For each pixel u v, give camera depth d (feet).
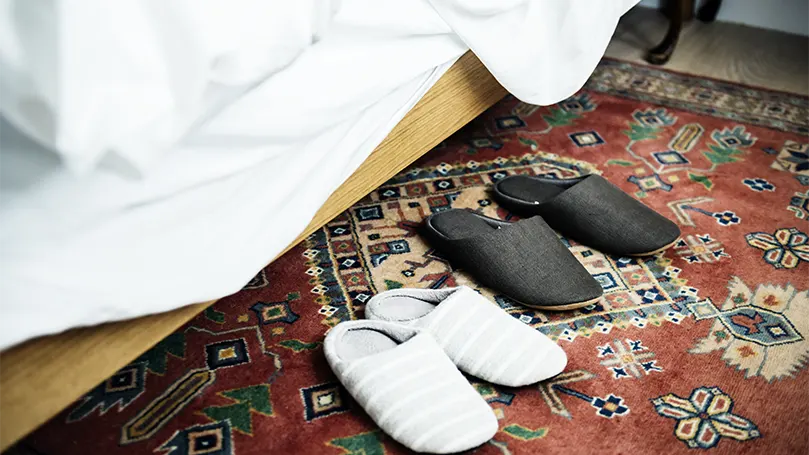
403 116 3.52
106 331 2.56
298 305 3.69
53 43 1.95
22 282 2.15
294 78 2.77
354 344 3.29
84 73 1.99
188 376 3.26
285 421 3.05
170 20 2.17
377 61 3.11
